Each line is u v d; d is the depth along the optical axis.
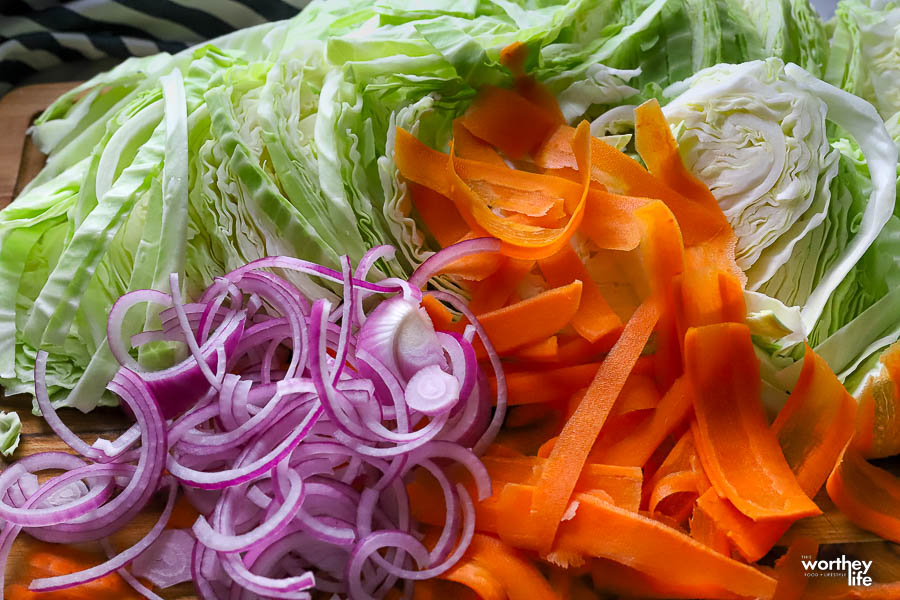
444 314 0.44
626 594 0.42
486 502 0.42
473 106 0.45
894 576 0.42
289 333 0.44
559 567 0.42
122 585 0.42
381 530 0.41
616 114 0.45
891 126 0.48
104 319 0.45
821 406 0.43
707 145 0.45
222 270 0.45
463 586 0.42
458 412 0.43
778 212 0.44
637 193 0.44
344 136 0.44
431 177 0.44
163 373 0.43
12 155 0.51
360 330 0.44
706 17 0.47
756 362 0.43
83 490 0.43
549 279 0.44
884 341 0.45
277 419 0.42
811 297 0.45
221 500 0.41
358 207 0.44
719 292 0.43
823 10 0.55
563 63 0.46
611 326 0.43
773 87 0.45
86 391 0.45
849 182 0.45
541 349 0.44
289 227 0.43
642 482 0.42
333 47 0.45
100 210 0.44
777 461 0.42
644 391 0.43
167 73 0.50
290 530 0.41
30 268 0.46
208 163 0.44
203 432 0.43
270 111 0.44
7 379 0.45
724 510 0.42
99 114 0.50
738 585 0.40
